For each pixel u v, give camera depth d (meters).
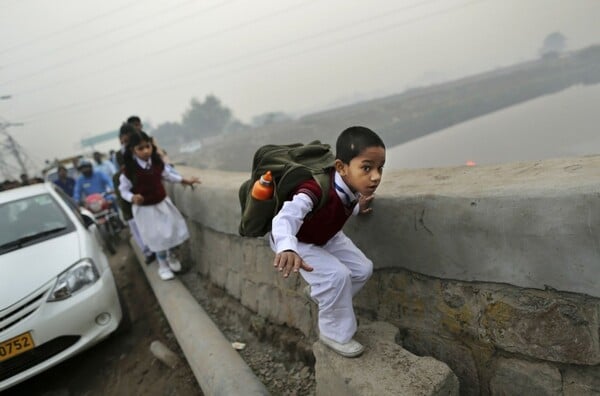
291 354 2.92
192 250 4.71
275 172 1.77
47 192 4.45
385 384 1.62
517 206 1.51
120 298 3.92
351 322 1.86
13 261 3.35
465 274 1.77
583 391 1.50
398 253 2.04
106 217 7.10
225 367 2.50
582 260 1.39
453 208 1.72
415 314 2.06
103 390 3.30
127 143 3.79
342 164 1.65
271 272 3.16
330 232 1.81
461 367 1.91
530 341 1.61
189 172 5.91
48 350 3.12
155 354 3.42
